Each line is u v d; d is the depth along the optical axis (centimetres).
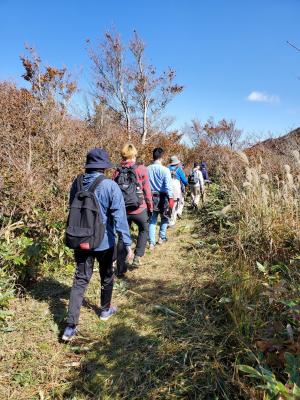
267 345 264
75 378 283
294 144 1120
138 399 259
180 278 471
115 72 1819
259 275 414
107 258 349
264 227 511
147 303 401
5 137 623
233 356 278
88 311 384
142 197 499
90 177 336
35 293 414
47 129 652
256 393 229
